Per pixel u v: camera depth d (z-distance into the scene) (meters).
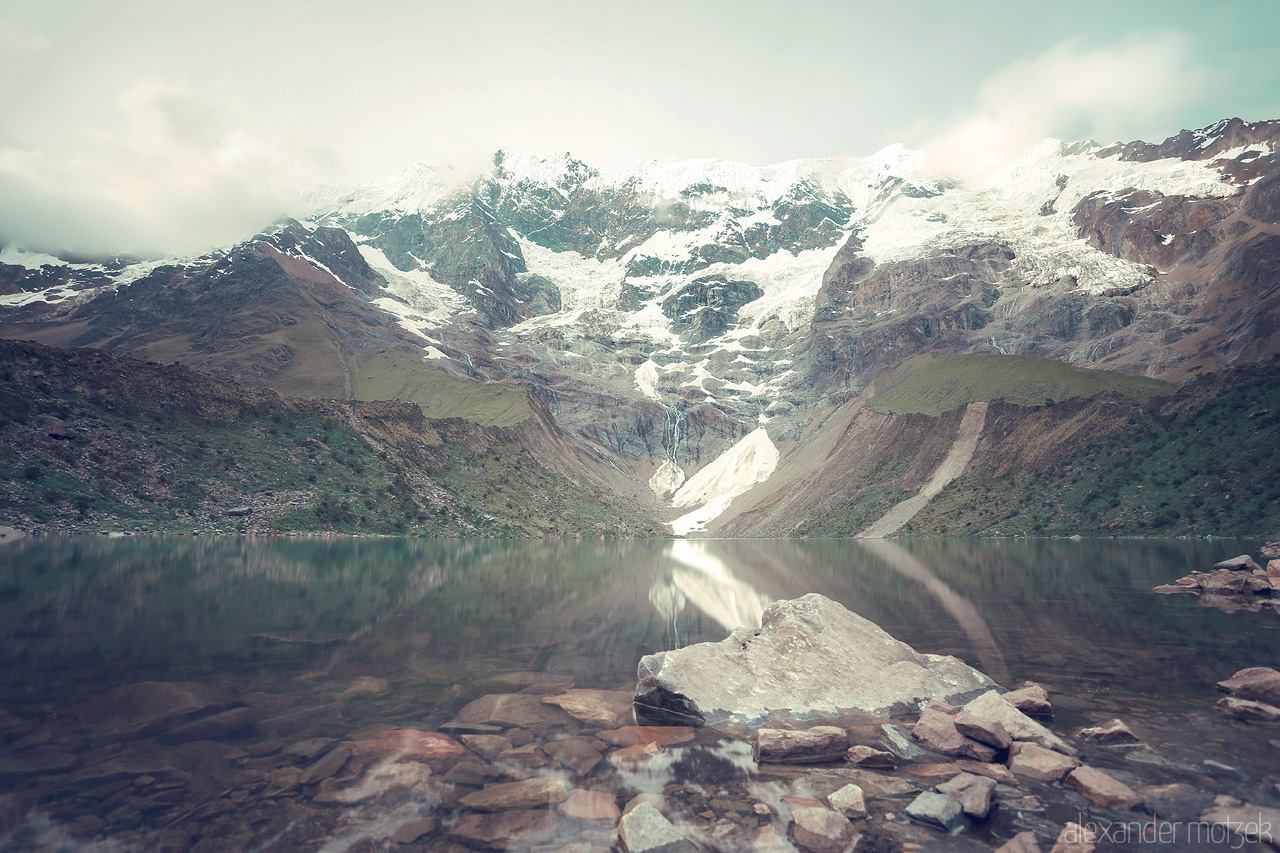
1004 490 133.88
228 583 42.78
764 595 43.47
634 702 17.45
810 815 10.49
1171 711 15.88
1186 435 113.69
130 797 11.02
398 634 26.98
